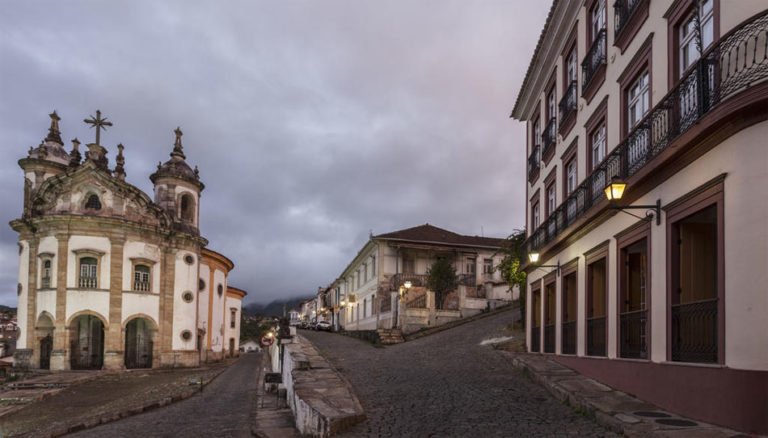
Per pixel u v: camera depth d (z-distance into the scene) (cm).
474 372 1554
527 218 2247
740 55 779
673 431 749
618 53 1269
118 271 3481
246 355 5922
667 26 1030
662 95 1043
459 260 4556
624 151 1160
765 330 712
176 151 4134
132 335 3797
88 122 3878
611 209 1099
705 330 858
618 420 837
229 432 1345
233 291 5344
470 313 3522
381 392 1257
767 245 720
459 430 875
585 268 1409
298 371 1488
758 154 738
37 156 3731
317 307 9312
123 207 3578
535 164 2083
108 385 2838
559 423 910
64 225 3400
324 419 884
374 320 4369
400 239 4391
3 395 2414
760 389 710
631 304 1173
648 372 996
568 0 1608
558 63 1811
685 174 909
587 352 1359
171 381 2938
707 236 951
